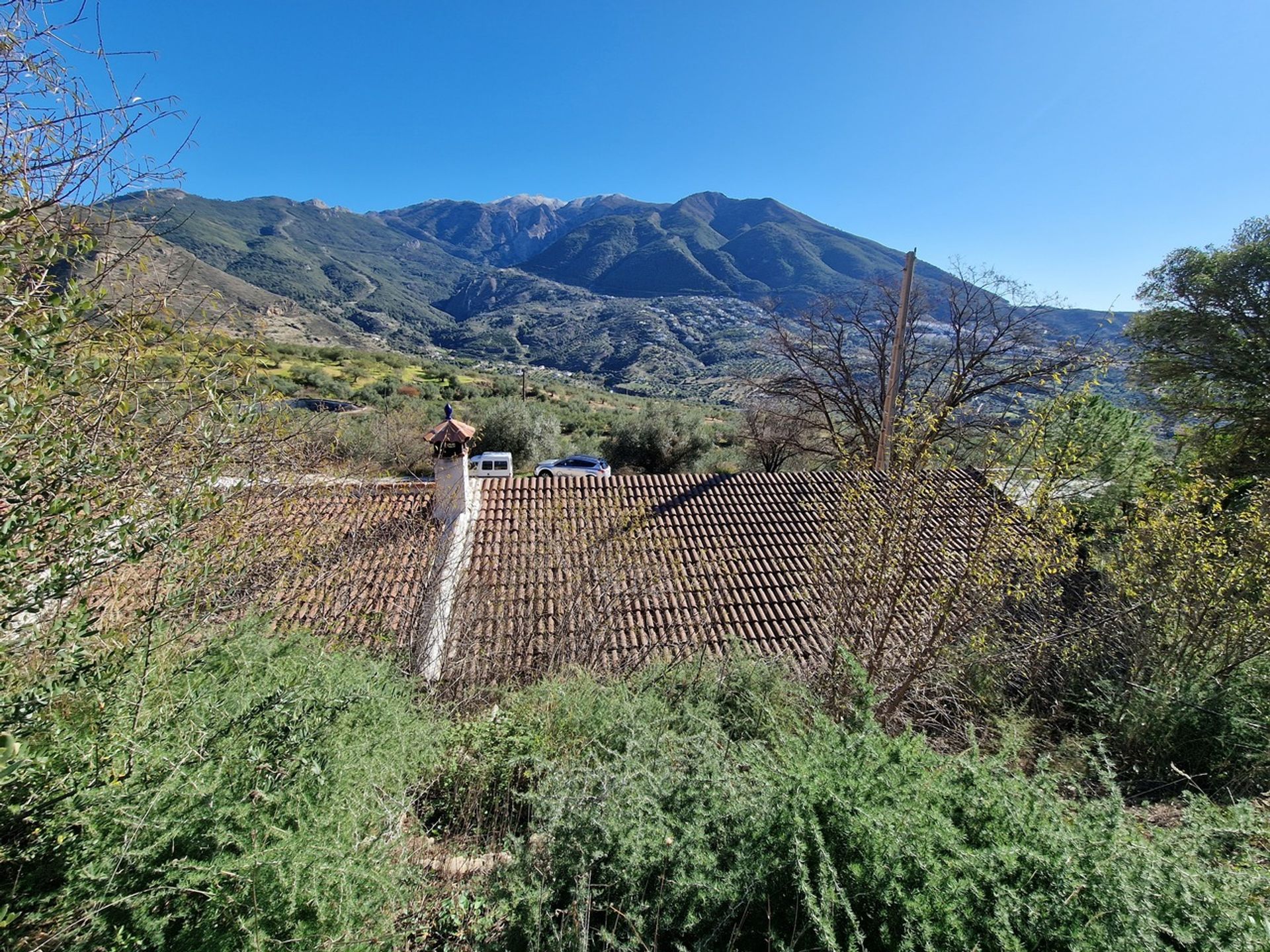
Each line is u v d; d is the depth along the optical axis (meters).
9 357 2.07
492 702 5.02
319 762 2.45
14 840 1.86
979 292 14.23
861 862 2.15
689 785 2.68
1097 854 2.07
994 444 4.75
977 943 1.91
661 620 7.40
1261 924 1.85
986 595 4.50
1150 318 16.03
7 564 1.93
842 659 4.51
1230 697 4.20
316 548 6.33
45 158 2.33
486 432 25.22
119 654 2.37
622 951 2.03
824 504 9.52
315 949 1.88
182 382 3.21
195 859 1.99
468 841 3.11
